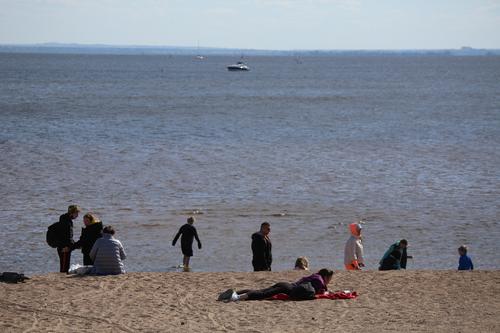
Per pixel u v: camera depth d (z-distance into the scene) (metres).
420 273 34.44
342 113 164.88
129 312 27.28
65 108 166.00
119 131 120.25
